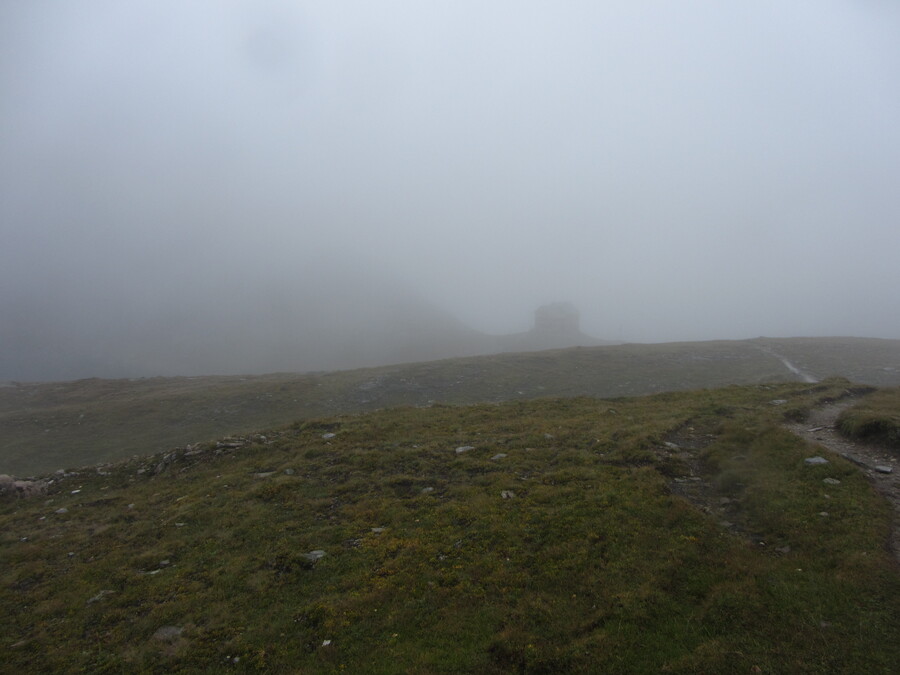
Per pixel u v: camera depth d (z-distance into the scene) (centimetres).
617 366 5522
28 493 1875
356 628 960
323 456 1984
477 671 827
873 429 1597
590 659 823
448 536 1266
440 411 2725
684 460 1633
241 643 941
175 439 3666
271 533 1373
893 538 1027
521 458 1781
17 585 1220
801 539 1070
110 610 1086
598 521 1247
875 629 798
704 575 999
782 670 750
